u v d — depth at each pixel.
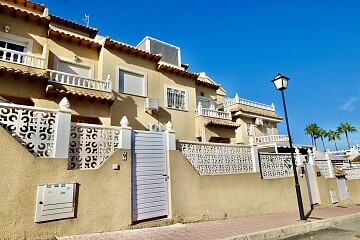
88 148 6.89
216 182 9.37
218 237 6.40
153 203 7.70
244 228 7.61
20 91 10.67
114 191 6.84
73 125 6.74
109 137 7.30
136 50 15.56
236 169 10.46
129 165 7.30
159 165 8.14
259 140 25.72
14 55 11.91
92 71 14.61
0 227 5.19
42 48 12.99
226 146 10.42
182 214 8.16
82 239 5.79
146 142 8.04
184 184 8.48
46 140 6.23
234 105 25.92
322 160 16.08
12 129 5.87
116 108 14.22
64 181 6.12
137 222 7.22
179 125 17.08
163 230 7.06
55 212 5.86
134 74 15.66
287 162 13.06
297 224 8.40
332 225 9.60
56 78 11.81
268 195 11.05
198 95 20.84
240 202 9.88
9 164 5.52
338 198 15.55
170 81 17.53
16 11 12.18
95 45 14.75
